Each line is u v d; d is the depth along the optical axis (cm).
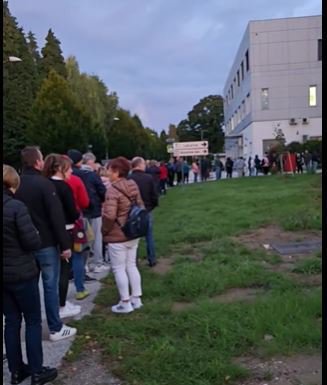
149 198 811
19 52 5794
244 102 5656
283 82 4900
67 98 4762
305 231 1102
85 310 613
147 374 423
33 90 5959
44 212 487
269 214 1377
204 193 2386
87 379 425
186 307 599
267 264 805
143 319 558
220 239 1048
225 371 417
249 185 2688
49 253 493
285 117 4919
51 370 425
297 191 1992
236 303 588
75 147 4553
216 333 499
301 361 437
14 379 420
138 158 812
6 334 415
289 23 4844
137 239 603
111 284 735
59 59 6919
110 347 479
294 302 560
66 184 579
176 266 807
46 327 554
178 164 3462
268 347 459
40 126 4566
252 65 4947
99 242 810
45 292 504
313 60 4834
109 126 7300
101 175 915
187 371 424
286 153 3588
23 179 490
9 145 4753
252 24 4916
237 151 6562
